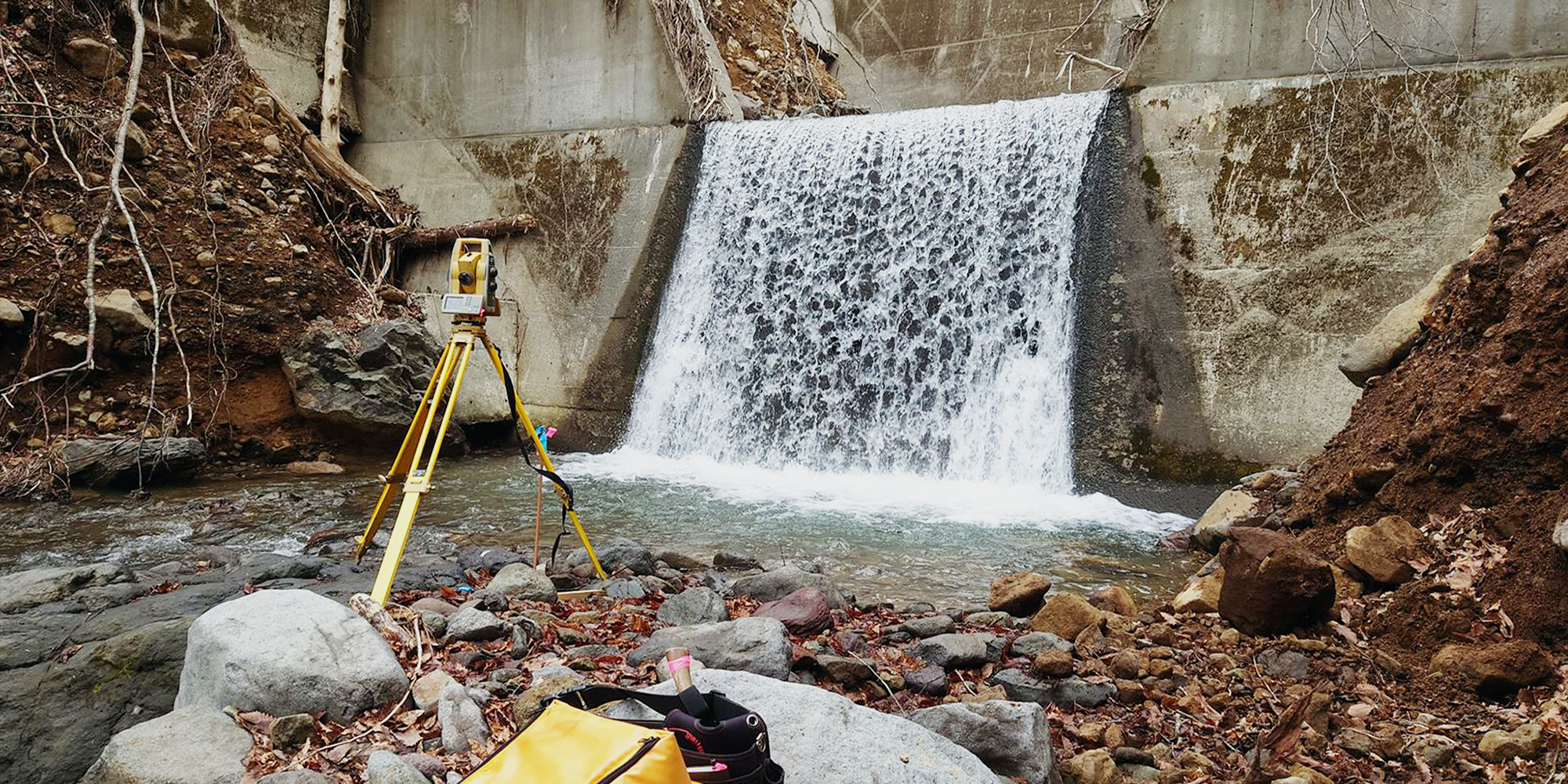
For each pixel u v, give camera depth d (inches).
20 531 282.7
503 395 473.7
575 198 496.7
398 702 134.1
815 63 645.9
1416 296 275.9
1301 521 241.1
